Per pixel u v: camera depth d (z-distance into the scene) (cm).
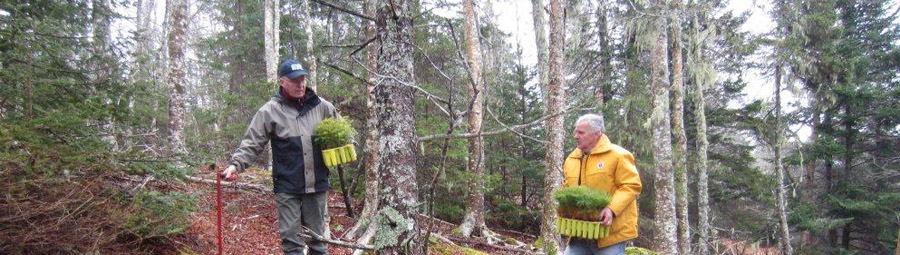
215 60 1658
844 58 1368
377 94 262
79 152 306
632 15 1032
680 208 1054
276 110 313
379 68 261
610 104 1139
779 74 1222
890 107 1415
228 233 505
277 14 1134
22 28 382
